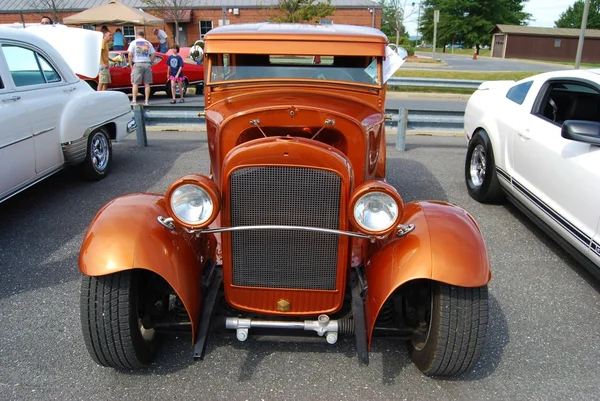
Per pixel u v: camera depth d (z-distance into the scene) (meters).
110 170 6.75
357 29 3.78
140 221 2.64
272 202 2.57
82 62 8.95
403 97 15.20
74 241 4.62
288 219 2.61
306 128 2.93
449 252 2.52
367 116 3.21
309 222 2.62
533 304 3.74
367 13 29.97
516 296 3.85
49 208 5.41
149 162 7.19
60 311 3.51
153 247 2.57
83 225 4.97
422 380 2.88
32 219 5.10
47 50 5.55
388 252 2.66
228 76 3.59
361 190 2.42
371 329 2.58
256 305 2.84
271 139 2.51
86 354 3.06
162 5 28.59
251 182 2.54
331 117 2.88
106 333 2.59
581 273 4.23
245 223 2.62
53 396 2.71
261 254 2.70
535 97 5.06
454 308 2.56
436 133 9.07
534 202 4.65
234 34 3.44
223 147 2.93
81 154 5.82
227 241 2.68
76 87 5.95
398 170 7.04
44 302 3.61
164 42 19.94
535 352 3.18
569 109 4.95
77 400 2.68
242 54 3.52
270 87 3.55
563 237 4.20
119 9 18.34
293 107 2.86
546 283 4.05
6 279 3.93
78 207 5.44
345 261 2.70
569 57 48.78
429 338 2.69
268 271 2.74
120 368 2.87
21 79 5.00
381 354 3.10
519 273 4.21
